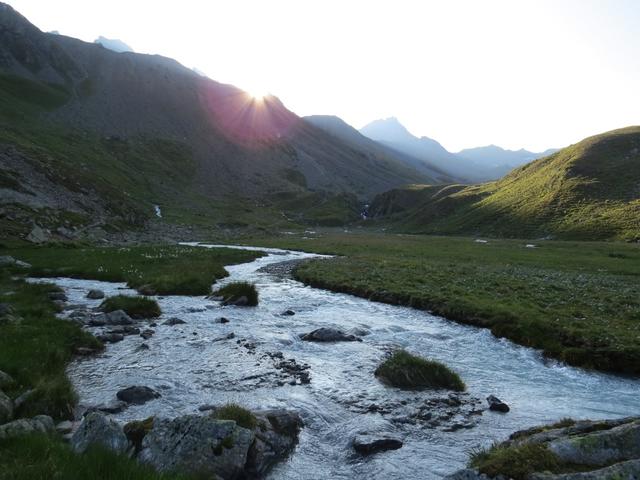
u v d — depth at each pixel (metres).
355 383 16.30
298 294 35.47
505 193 152.12
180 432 10.08
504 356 20.83
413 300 31.41
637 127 164.25
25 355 15.98
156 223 112.50
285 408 13.82
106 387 14.89
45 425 10.70
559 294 32.25
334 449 11.53
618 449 8.80
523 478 8.23
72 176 97.38
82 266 41.81
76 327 20.34
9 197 69.81
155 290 33.06
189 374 16.47
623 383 17.66
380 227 192.38
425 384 16.20
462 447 11.70
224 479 9.26
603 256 66.31
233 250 68.19
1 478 7.13
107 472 8.10
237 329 23.64
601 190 117.50
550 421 13.61
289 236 123.25
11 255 46.50
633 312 26.31
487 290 33.88
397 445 11.65
